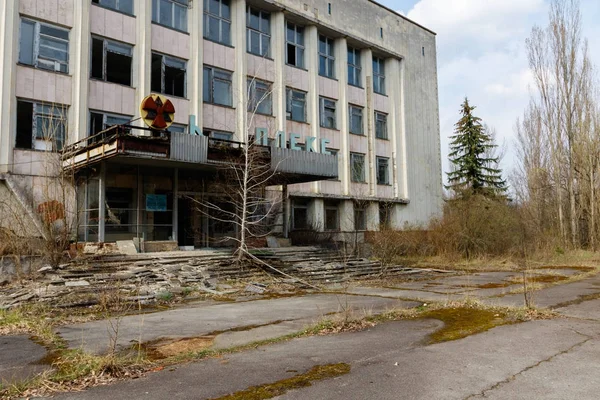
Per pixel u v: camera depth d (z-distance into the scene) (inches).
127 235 744.3
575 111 1301.7
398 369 240.5
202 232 852.0
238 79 960.9
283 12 1054.4
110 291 480.1
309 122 1104.8
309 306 459.8
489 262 1000.9
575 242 1261.1
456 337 313.9
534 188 1363.2
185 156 650.2
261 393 205.9
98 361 246.1
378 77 1320.1
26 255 556.7
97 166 680.4
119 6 800.9
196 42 889.5
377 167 1268.5
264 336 322.0
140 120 798.5
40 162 686.5
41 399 200.4
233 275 631.8
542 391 206.2
